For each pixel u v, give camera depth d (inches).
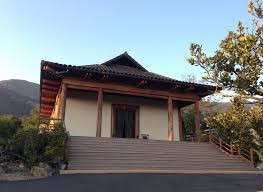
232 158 673.0
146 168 538.9
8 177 414.9
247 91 342.0
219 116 776.3
